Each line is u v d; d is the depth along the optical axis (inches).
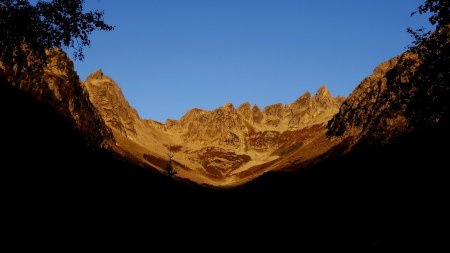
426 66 736.3
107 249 967.6
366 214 2167.8
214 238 1594.5
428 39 738.2
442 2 701.3
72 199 1197.7
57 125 2962.6
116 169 2625.5
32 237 816.3
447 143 781.3
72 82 6397.6
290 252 1519.4
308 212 2437.3
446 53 711.7
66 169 1508.4
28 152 1368.1
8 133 1429.6
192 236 1503.4
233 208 2503.7
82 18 691.4
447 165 872.3
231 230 1843.0
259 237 1752.0
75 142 2630.4
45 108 3636.8
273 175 3398.1
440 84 716.7
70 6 681.0
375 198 2391.7
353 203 2637.8
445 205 1024.2
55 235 882.8
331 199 2839.6
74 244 890.1
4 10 655.1
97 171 1925.4
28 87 3887.8
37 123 2116.1
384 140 5044.3
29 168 1208.2
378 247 1272.1
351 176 3636.8
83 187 1417.3
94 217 1154.0
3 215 836.0
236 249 1505.9
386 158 2662.4
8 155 1192.2
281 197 2847.0
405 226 1248.8
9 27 657.0
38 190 1083.3
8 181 1010.7
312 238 1748.3
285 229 1940.2
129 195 1775.3
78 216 1078.4
